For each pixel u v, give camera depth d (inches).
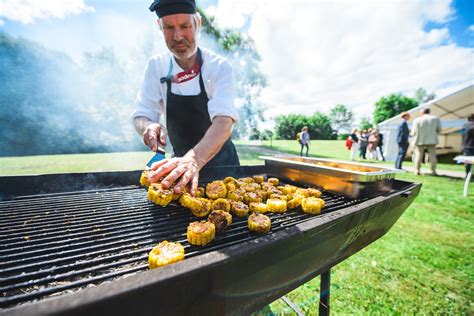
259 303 42.3
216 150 64.4
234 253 29.9
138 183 75.9
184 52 74.2
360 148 601.3
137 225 48.5
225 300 33.1
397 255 114.3
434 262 108.7
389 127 536.1
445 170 387.5
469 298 87.0
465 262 108.7
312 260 46.7
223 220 46.0
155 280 23.5
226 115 73.0
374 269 103.6
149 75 89.0
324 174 76.4
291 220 54.1
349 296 87.9
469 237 132.8
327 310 64.5
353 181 68.0
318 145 1136.8
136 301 22.9
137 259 37.3
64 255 37.8
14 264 35.1
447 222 153.3
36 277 32.6
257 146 948.0
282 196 63.4
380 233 71.8
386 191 73.5
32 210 53.5
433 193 220.4
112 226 47.6
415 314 79.7
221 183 67.9
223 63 84.4
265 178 97.0
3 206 55.3
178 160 54.9
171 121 94.6
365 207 49.6
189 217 53.1
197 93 89.0
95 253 38.3
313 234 39.8
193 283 27.0
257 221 47.3
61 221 48.7
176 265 26.5
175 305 26.7
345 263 108.0
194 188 52.4
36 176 63.6
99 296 20.6
